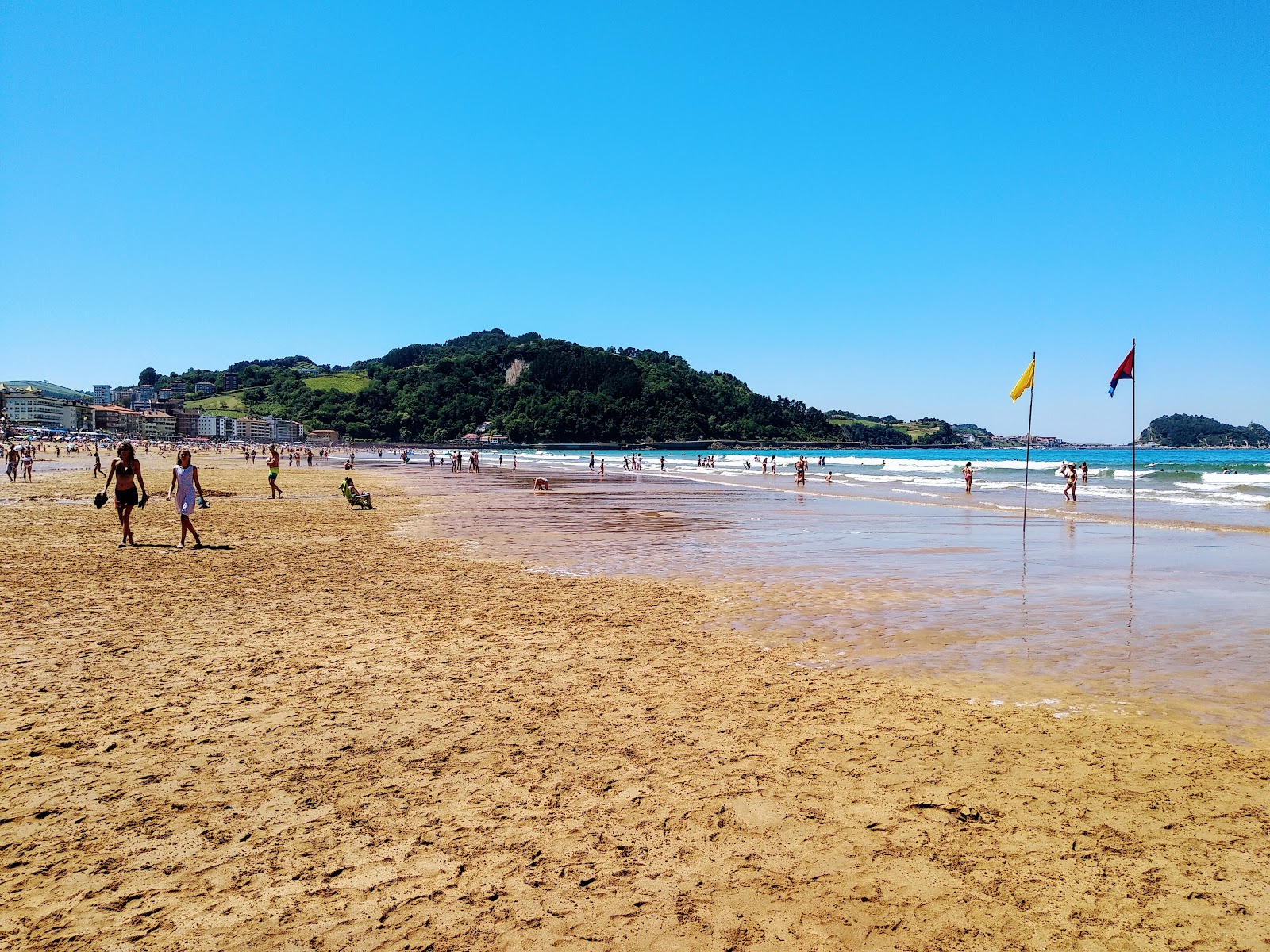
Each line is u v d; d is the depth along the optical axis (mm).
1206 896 3273
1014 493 33969
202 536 16203
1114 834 3809
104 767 4531
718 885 3359
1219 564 13133
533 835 3775
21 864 3477
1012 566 12977
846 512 24406
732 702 5871
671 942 2967
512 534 17812
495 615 8969
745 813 4023
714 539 16969
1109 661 7098
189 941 2943
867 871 3473
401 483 42438
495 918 3111
